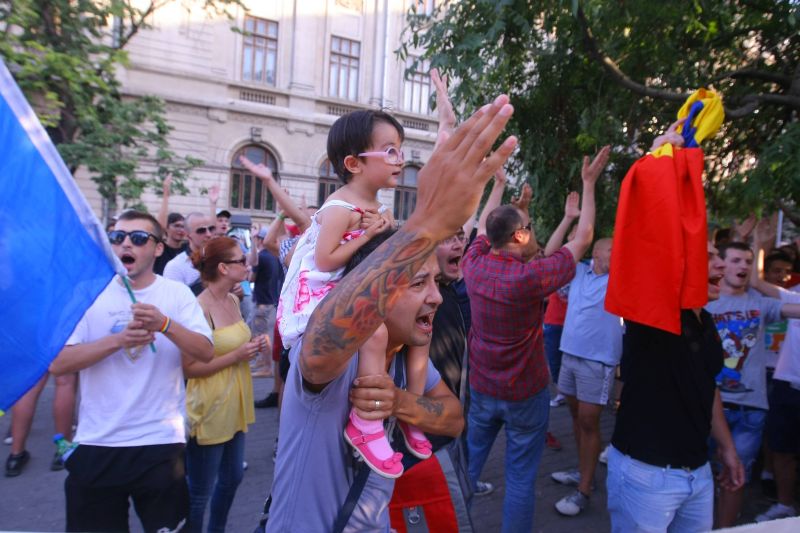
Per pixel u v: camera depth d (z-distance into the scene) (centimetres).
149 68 1886
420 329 149
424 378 163
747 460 352
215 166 2025
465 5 471
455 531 169
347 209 178
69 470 238
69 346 237
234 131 2058
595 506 419
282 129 2141
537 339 314
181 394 257
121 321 253
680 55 502
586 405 407
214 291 332
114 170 1158
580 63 515
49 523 380
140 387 241
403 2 2294
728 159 590
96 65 1209
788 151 375
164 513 243
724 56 538
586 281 423
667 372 238
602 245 417
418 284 145
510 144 103
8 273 182
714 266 339
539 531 384
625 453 247
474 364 329
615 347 399
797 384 377
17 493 419
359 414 132
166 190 667
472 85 456
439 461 173
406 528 168
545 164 536
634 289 239
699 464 240
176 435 249
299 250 185
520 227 311
